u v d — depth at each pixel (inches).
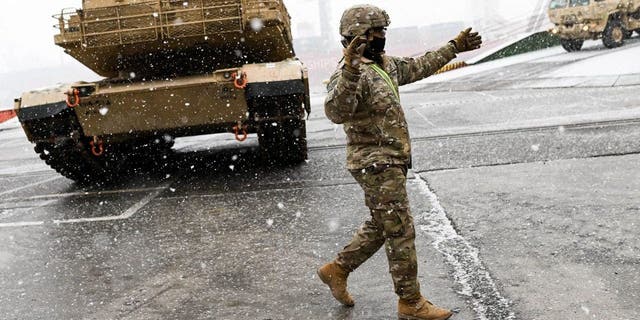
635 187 217.6
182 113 300.0
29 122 309.6
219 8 314.5
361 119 127.6
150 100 294.8
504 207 208.5
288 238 199.2
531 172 254.7
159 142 412.5
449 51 137.5
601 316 127.3
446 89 743.1
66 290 169.2
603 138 310.5
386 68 130.2
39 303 161.2
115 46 321.1
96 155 326.6
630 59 655.1
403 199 127.6
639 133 313.3
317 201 243.8
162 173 352.8
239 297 154.1
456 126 417.7
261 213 233.8
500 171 261.6
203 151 439.8
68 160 326.0
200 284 165.2
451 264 161.8
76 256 199.9
